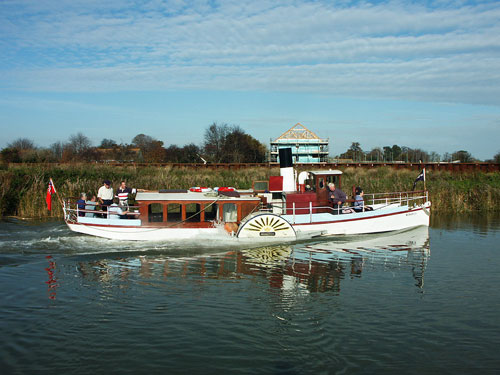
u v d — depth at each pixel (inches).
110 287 389.7
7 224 705.0
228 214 584.7
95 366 251.3
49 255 502.9
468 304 353.7
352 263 481.7
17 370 246.5
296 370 249.4
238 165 1675.7
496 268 462.9
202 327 304.2
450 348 277.6
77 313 327.6
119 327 303.3
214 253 524.7
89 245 549.6
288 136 2652.6
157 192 612.1
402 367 253.6
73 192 855.7
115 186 962.7
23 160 1546.5
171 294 372.2
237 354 266.5
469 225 748.0
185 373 244.7
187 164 1588.3
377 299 363.6
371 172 1327.5
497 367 254.5
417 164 1547.7
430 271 449.7
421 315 329.4
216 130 2549.2
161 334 292.8
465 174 1249.4
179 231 575.5
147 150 2930.6
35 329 299.0
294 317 323.0
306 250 544.7
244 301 355.9
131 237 571.8
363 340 287.1
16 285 392.8
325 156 2669.8
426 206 687.1
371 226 642.8
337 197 621.9
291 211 618.5
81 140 2874.0
